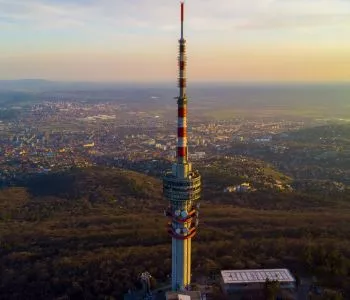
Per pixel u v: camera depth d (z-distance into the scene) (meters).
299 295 183.88
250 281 186.75
